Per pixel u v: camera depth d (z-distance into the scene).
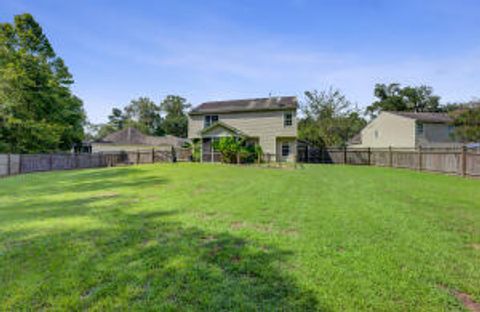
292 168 14.88
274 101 21.94
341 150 21.59
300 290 2.35
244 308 2.11
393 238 3.63
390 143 24.47
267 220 4.52
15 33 19.47
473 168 10.55
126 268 2.80
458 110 19.94
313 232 3.88
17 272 2.74
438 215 4.80
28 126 18.44
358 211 5.09
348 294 2.28
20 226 4.34
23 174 14.66
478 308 2.12
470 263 2.88
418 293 2.30
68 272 2.73
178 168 14.02
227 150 17.50
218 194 6.93
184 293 2.32
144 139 35.47
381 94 41.59
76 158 20.02
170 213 5.05
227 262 2.91
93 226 4.28
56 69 22.36
